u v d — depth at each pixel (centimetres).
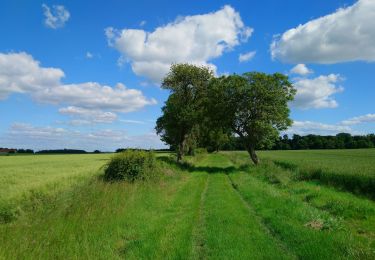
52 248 963
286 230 1175
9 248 927
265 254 966
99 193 1700
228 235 1166
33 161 5450
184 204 1750
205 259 964
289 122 4194
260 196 1903
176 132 4850
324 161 4688
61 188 1820
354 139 14200
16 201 1491
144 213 1490
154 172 2542
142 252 998
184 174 3384
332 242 1002
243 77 4216
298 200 1700
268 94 4050
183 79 4522
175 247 1034
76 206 1400
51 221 1205
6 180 2284
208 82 4569
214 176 3319
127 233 1196
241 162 5434
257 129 4181
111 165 2416
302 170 2844
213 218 1430
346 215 1376
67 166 4006
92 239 1066
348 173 2441
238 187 2386
